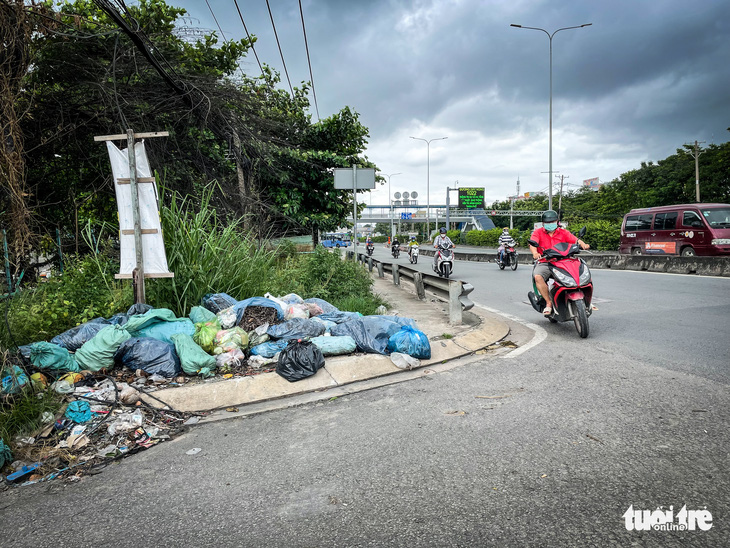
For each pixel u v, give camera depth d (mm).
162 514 2521
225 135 10945
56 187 9602
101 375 4535
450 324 7215
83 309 6062
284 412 4039
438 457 3027
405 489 2654
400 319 6121
